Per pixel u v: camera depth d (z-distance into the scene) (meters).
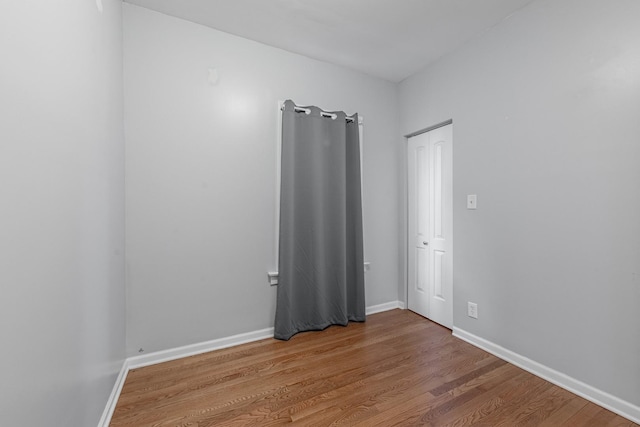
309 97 2.60
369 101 2.95
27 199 0.76
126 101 1.93
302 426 1.39
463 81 2.38
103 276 1.40
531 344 1.88
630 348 1.45
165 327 2.04
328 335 2.45
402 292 3.12
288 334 2.35
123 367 1.83
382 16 2.04
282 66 2.47
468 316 2.31
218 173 2.21
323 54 2.55
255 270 2.35
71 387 1.01
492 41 2.14
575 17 1.66
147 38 1.99
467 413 1.48
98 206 1.33
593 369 1.58
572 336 1.67
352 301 2.77
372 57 2.60
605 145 1.54
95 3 1.30
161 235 2.03
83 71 1.14
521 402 1.57
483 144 2.20
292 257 2.43
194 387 1.71
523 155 1.93
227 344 2.23
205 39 2.17
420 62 2.69
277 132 2.44
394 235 3.13
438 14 2.02
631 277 1.45
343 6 1.95
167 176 2.04
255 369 1.90
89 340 1.19
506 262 2.03
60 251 0.94
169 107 2.05
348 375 1.83
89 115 1.21
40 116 0.82
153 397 1.61
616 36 1.50
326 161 2.64
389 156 3.09
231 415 1.47
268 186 2.40
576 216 1.66
